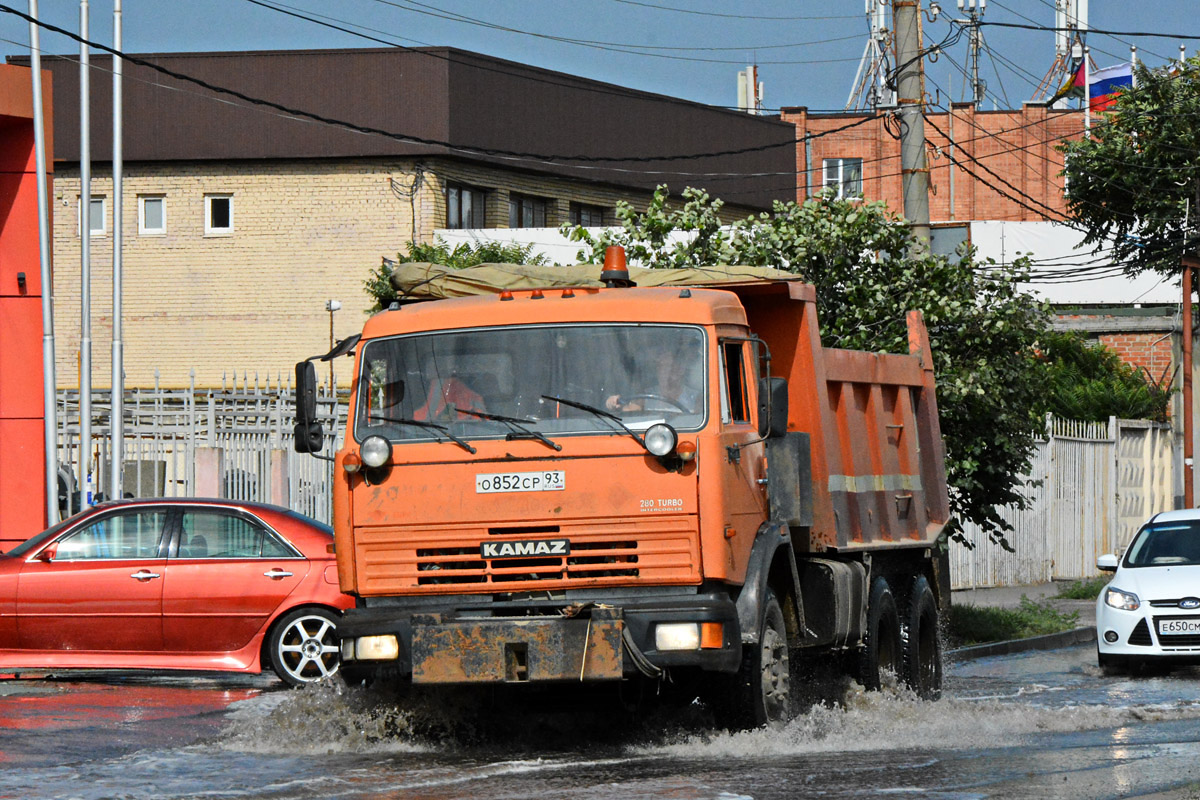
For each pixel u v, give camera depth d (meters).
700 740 23.52
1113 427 78.75
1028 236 101.62
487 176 91.31
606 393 22.56
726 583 22.52
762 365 24.89
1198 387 88.94
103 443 47.12
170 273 91.44
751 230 42.66
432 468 22.56
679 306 22.84
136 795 19.30
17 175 44.78
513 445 22.39
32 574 32.25
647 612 21.56
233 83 89.94
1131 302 101.25
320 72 89.00
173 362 91.38
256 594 32.41
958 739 24.88
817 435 27.27
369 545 22.72
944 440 43.06
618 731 25.19
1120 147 90.12
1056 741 24.66
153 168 91.44
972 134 145.75
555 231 88.69
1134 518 81.56
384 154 88.56
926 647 32.78
